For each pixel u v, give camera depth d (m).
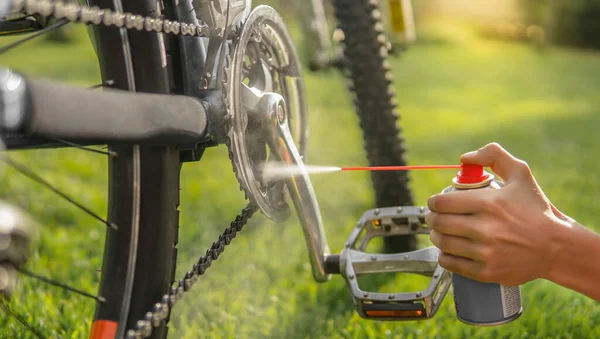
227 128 1.31
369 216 1.70
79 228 2.97
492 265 1.13
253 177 1.37
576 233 1.14
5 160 1.05
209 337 1.96
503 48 19.38
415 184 3.91
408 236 2.38
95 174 3.96
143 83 1.22
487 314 1.35
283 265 2.61
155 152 1.25
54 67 9.36
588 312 2.11
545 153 5.30
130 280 1.24
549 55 18.12
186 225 2.98
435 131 6.41
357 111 2.35
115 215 1.25
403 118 7.17
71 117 0.93
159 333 1.26
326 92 7.80
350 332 2.01
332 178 4.11
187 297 2.23
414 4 24.08
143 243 1.25
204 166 4.26
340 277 2.41
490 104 8.86
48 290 2.20
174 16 1.35
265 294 2.32
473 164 1.26
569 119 7.46
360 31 2.29
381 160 2.33
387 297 1.54
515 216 1.12
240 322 2.09
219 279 2.43
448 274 1.57
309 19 3.03
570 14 23.55
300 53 8.67
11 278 0.85
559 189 3.88
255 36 1.47
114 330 1.22
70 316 1.99
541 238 1.12
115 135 1.02
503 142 5.77
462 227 1.13
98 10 1.08
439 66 13.79
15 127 0.88
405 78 11.52
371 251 2.71
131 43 1.22
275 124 1.44
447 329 1.99
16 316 1.35
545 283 2.38
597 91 10.75
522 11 23.55
